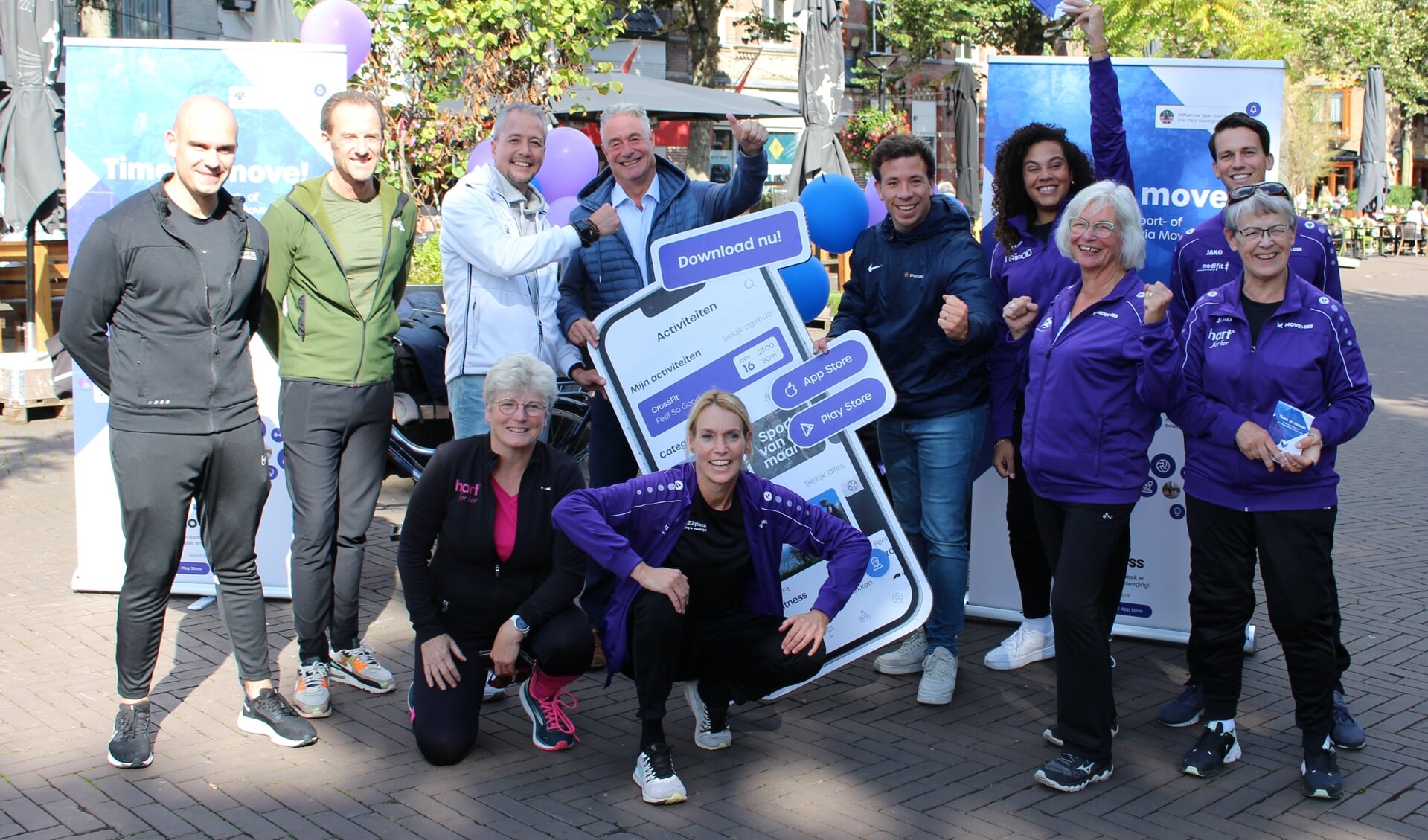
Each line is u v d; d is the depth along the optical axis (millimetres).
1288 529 3982
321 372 4605
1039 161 4766
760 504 4223
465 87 11148
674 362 4754
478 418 4934
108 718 4469
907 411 4902
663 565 4184
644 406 4766
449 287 4945
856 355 4703
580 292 5242
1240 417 4047
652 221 5199
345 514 4770
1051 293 4812
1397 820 3812
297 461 4621
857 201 6098
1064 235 4133
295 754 4223
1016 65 5422
